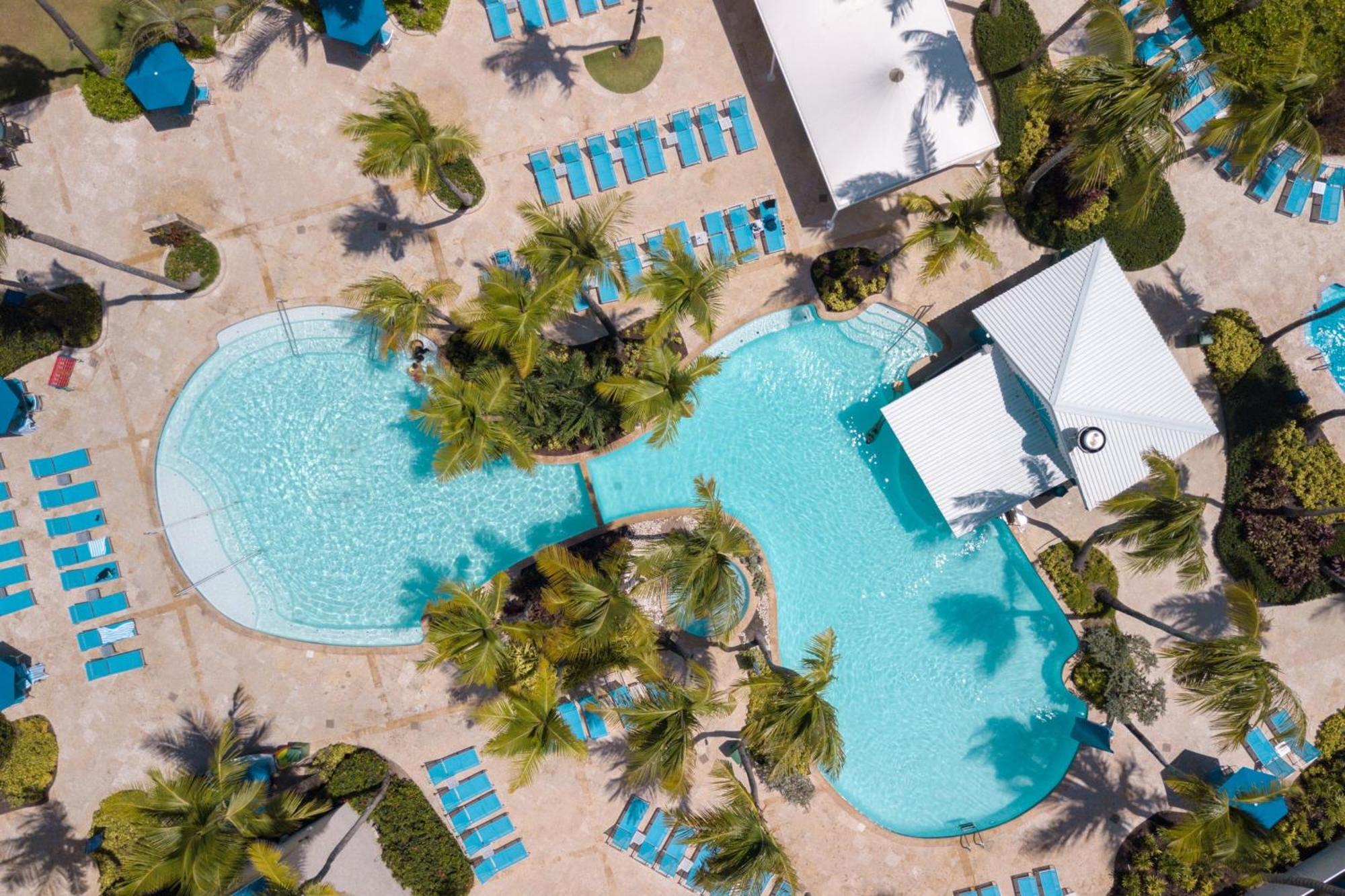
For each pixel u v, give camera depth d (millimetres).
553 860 25844
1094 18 20766
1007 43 25688
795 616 26156
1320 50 25562
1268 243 26234
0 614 25547
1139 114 19578
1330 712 25906
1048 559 25484
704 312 20969
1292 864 25188
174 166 25812
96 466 25844
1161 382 23547
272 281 25969
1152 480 20969
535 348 20828
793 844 25891
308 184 25938
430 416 21750
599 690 25719
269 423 26125
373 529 26188
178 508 25953
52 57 25594
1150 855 25312
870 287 25719
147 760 25750
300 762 25609
